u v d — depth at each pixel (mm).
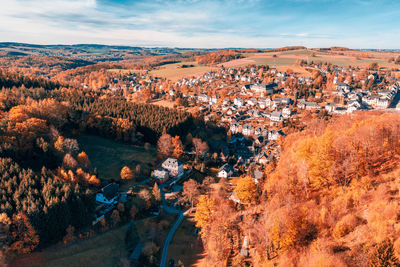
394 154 64750
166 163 127562
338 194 59594
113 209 92375
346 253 43812
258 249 58312
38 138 107062
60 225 74250
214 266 61094
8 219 65062
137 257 71125
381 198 51156
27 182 76500
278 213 56312
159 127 154250
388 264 35094
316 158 65562
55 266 66438
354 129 74938
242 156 166250
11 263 64438
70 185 83562
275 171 86875
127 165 125438
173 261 71688
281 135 192625
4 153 90312
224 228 70188
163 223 87938
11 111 119438
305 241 52250
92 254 72312
